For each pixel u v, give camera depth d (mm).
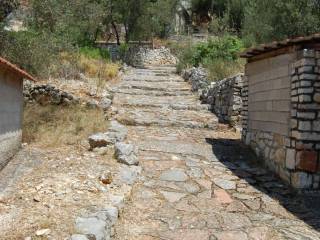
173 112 11516
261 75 7801
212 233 4602
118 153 6820
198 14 33000
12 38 11805
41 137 8172
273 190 6164
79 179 5555
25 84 10625
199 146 8523
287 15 13789
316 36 5742
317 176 5996
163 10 24828
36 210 4359
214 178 6559
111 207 4594
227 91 10703
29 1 13352
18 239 3695
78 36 17453
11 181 5461
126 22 22094
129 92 13633
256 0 16766
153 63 24016
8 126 6578
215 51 16938
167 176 6449
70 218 4156
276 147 6938
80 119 9445
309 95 6027
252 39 16391
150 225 4727
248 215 5184
